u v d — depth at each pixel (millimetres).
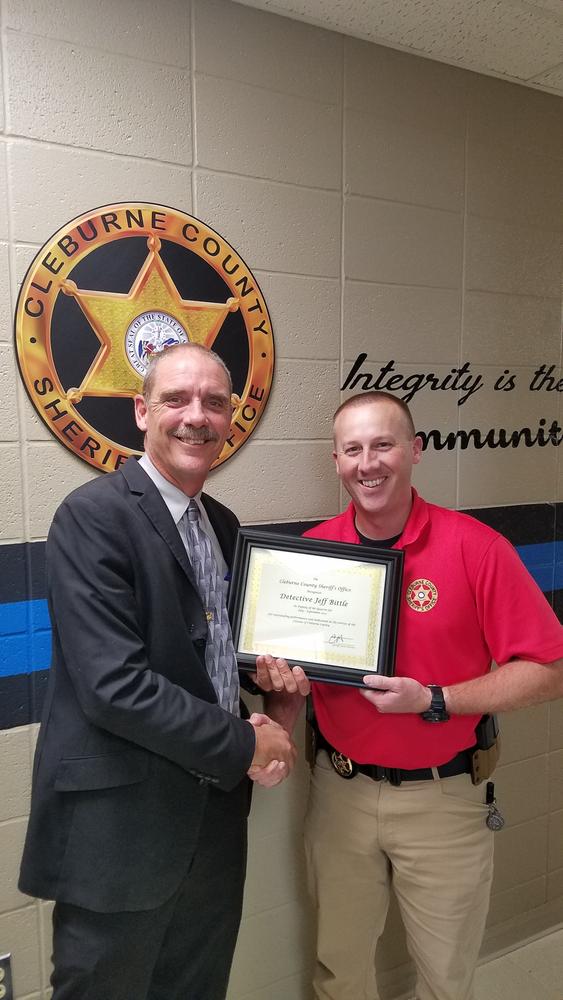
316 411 1867
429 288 2008
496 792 2223
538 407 2246
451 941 1548
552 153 2184
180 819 1277
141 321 1612
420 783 1534
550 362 2254
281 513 1843
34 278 1496
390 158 1910
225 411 1372
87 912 1260
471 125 2027
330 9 1695
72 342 1548
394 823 1542
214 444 1352
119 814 1236
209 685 1321
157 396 1320
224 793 1398
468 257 2064
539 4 1672
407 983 2064
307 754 1743
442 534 1528
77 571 1226
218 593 1416
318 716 1643
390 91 1894
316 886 1682
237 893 1456
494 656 1510
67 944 1280
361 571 1455
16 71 1454
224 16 1659
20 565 1546
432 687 1425
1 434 1506
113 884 1229
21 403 1519
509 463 2201
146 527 1289
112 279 1577
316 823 1667
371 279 1915
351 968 1673
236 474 1770
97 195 1551
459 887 1540
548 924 2350
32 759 1587
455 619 1485
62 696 1283
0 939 1584
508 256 2135
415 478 2031
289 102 1757
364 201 1884
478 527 1529
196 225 1660
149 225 1604
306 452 1864
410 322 1986
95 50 1524
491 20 1740
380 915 1670
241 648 1430
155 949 1325
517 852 2277
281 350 1805
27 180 1482
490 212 2088
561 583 2348
